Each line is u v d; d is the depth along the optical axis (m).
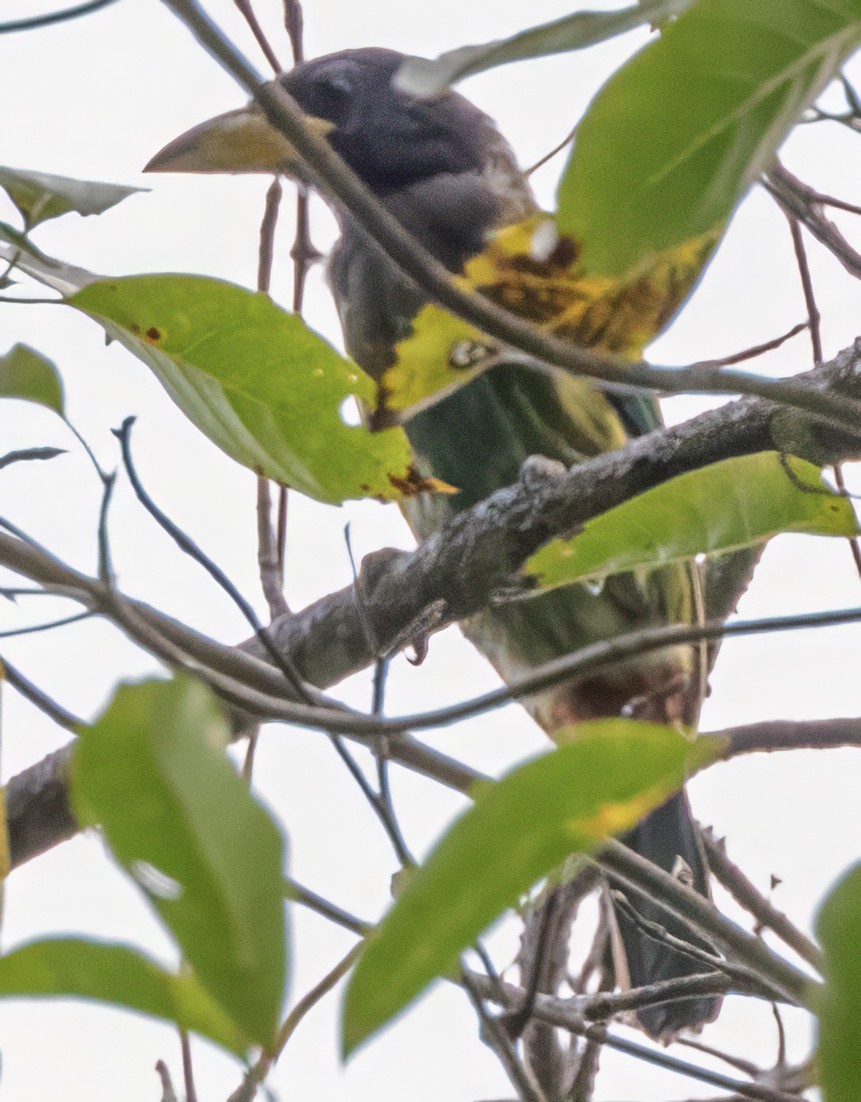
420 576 6.87
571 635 8.30
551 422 8.14
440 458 8.27
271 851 2.20
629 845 7.66
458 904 2.32
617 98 2.61
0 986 2.35
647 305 4.22
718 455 6.13
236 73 3.79
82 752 2.19
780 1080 6.32
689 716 8.21
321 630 6.95
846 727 7.50
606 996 5.90
